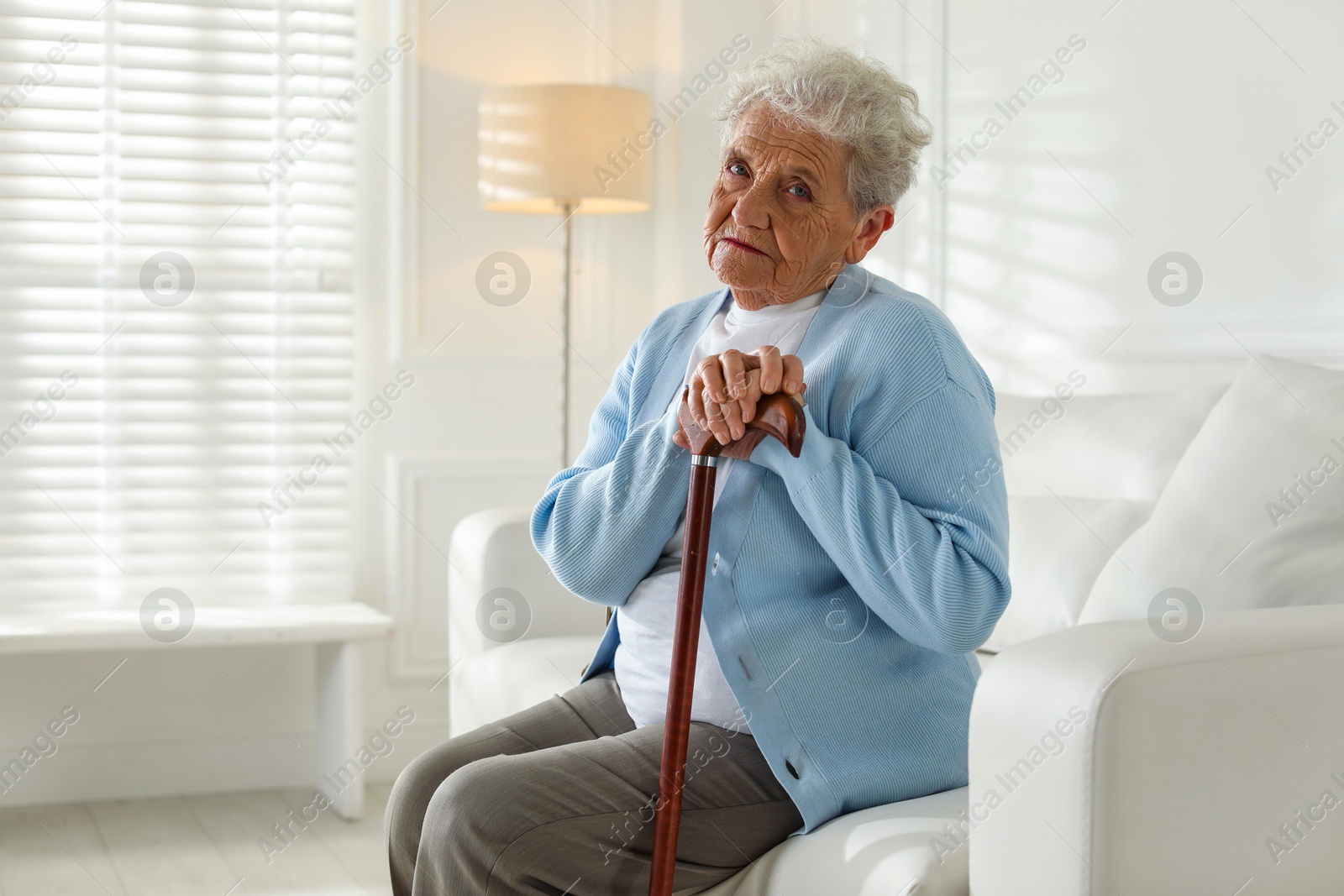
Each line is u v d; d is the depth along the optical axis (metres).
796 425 1.25
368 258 3.40
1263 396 1.63
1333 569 1.41
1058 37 2.56
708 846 1.31
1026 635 1.86
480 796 1.27
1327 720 1.17
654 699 1.43
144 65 3.16
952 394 1.34
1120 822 1.05
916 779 1.36
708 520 1.29
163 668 3.23
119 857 2.70
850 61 1.42
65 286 3.12
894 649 1.39
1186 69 2.24
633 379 1.59
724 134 1.48
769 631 1.35
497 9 3.50
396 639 3.44
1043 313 2.61
